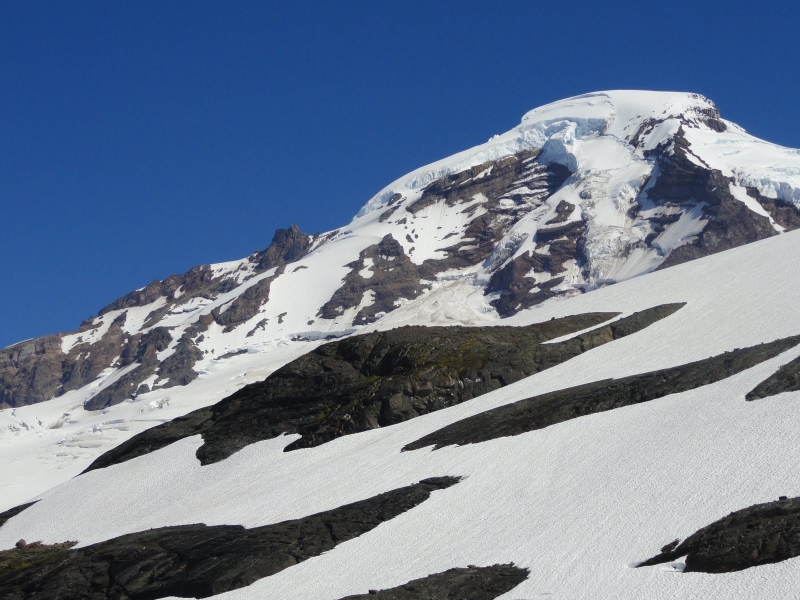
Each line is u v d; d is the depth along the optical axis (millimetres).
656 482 72812
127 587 85250
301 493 97250
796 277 130375
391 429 112562
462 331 133125
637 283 160375
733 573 57688
